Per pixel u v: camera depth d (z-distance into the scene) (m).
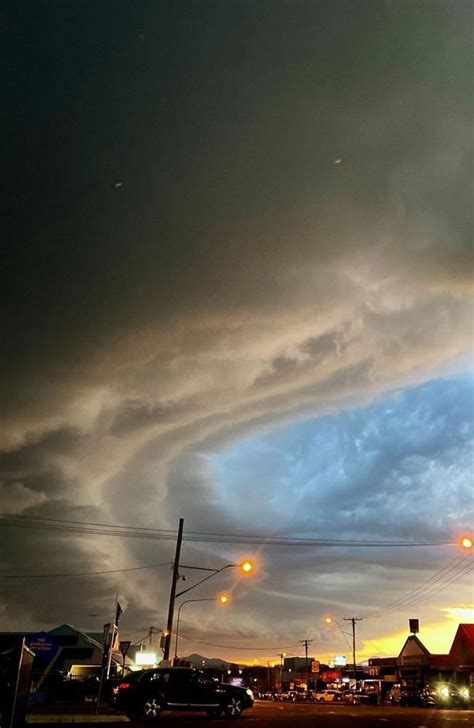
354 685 71.38
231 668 116.69
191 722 19.17
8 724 9.24
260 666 121.69
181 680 21.36
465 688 49.16
